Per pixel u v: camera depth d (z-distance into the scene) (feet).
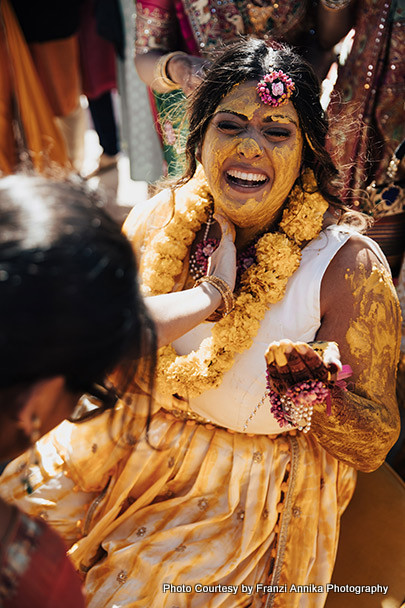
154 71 6.66
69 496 5.10
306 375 3.69
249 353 4.60
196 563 4.49
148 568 4.44
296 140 4.38
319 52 6.57
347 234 4.60
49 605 2.63
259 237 4.82
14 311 2.16
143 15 6.80
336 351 3.80
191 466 4.85
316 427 4.40
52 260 2.21
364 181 6.44
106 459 4.96
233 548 4.63
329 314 4.50
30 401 2.42
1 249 2.18
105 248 2.37
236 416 4.71
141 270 5.20
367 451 4.48
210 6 6.35
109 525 4.83
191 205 5.08
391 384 4.58
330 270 4.52
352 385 4.42
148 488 4.93
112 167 12.91
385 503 5.49
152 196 5.94
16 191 2.34
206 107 4.50
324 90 6.40
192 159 4.92
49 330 2.23
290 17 6.29
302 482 4.83
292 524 4.79
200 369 4.59
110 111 12.28
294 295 4.53
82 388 2.67
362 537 5.25
